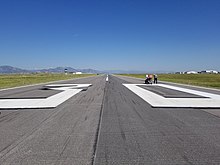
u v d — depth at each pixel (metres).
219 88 29.20
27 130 7.97
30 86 31.86
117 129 8.09
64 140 6.79
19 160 5.25
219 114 10.95
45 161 5.18
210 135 7.25
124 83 38.97
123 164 4.99
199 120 9.55
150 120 9.57
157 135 7.30
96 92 22.44
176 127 8.33
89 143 6.50
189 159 5.26
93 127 8.38
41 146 6.24
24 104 14.38
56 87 29.66
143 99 16.80
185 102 15.15
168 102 15.16
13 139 6.90
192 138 6.94
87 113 11.27
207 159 5.25
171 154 5.59
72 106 13.56
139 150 5.89
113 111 11.81
